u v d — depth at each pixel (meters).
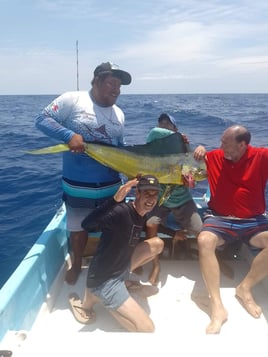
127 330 2.43
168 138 3.05
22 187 7.16
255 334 2.40
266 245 2.79
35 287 2.48
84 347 1.81
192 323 2.53
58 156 10.51
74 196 2.97
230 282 3.02
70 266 3.23
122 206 2.40
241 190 2.92
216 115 27.67
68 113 2.89
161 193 3.10
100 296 2.39
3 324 2.00
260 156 2.93
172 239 3.45
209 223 2.90
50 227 3.09
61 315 2.59
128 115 27.48
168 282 3.02
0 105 52.22
